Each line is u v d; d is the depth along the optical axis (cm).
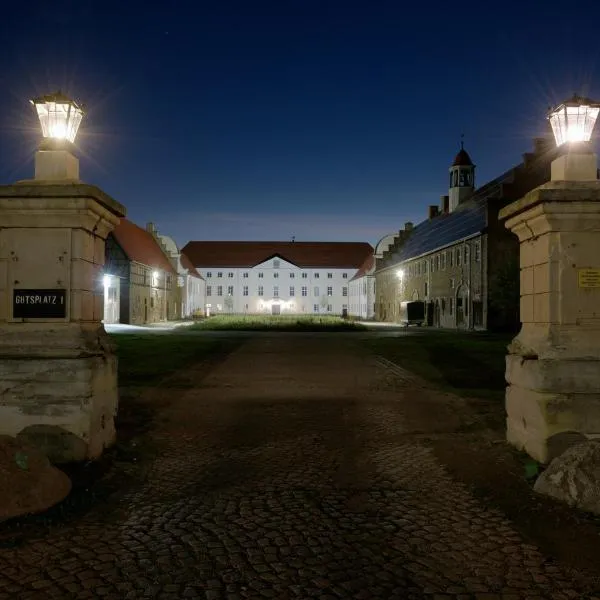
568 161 678
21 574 408
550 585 398
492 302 4009
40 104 683
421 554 445
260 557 438
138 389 1234
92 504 545
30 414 649
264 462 695
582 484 544
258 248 11694
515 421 732
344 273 11275
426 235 6125
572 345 643
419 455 723
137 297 5159
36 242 667
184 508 538
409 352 2189
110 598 378
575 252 651
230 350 2272
